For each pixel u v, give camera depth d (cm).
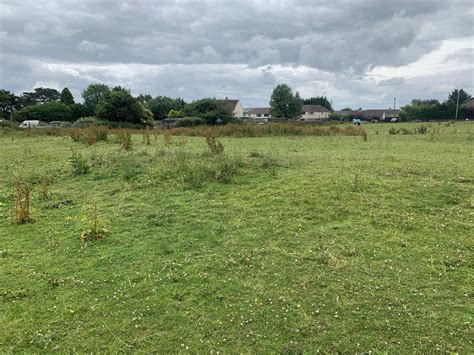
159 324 362
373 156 1167
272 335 343
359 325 353
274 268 461
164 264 479
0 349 332
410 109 7931
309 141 1984
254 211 660
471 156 1165
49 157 1342
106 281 443
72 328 360
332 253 494
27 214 652
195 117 4944
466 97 8581
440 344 325
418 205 656
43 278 452
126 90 4897
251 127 2703
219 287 424
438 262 467
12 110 8431
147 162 1041
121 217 654
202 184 837
